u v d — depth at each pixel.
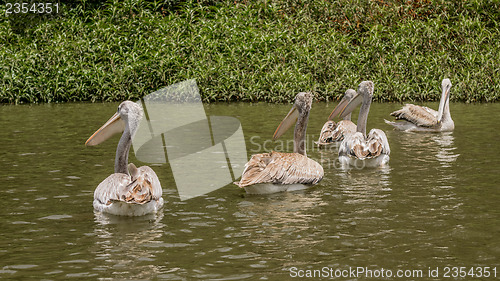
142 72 24.09
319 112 19.25
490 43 25.70
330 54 24.56
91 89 23.39
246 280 5.70
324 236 6.97
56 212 7.97
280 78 23.19
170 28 26.14
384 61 25.08
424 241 6.77
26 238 6.92
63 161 11.25
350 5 28.48
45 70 23.64
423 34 26.03
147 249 6.56
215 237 6.97
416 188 9.27
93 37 25.67
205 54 24.62
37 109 20.09
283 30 26.41
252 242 6.78
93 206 8.23
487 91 22.19
